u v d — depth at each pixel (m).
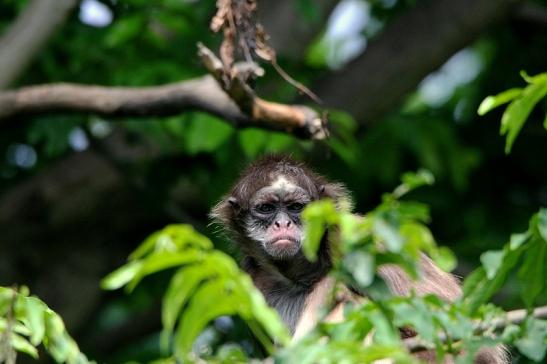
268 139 14.36
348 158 14.46
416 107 19.98
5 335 6.70
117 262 19.05
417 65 17.95
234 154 16.14
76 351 7.07
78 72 16.80
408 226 6.33
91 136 18.28
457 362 7.09
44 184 18.19
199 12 16.84
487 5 17.92
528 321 7.27
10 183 19.39
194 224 17.92
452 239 18.70
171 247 6.05
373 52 18.12
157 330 19.17
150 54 16.47
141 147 17.88
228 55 10.71
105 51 16.47
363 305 6.70
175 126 15.18
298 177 11.52
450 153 17.52
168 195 18.16
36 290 18.36
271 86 16.27
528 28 19.50
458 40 18.05
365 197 18.42
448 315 6.96
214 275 6.08
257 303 6.00
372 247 6.45
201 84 12.71
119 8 17.05
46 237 18.41
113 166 18.09
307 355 6.16
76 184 18.16
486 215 18.77
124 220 18.69
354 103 17.78
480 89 19.19
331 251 10.25
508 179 19.36
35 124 16.31
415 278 6.54
